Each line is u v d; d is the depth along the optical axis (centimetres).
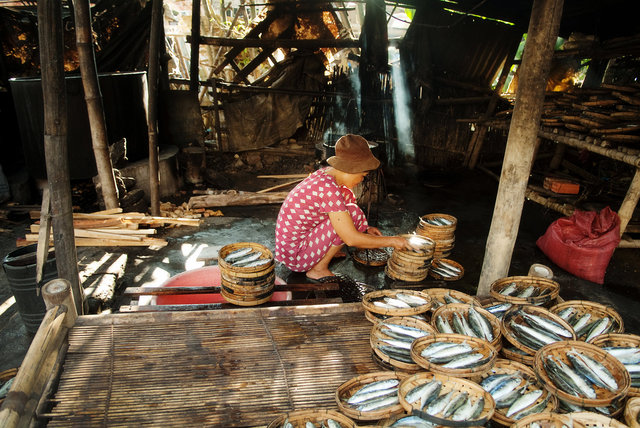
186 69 1283
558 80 1084
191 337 291
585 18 870
